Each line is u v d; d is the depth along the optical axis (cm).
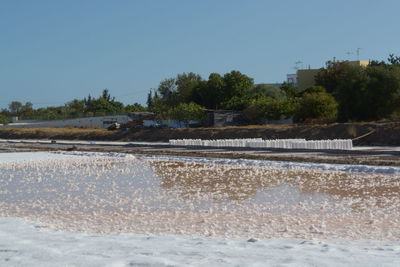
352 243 906
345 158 2962
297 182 2023
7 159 3722
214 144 4734
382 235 1032
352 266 595
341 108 6719
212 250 718
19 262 652
